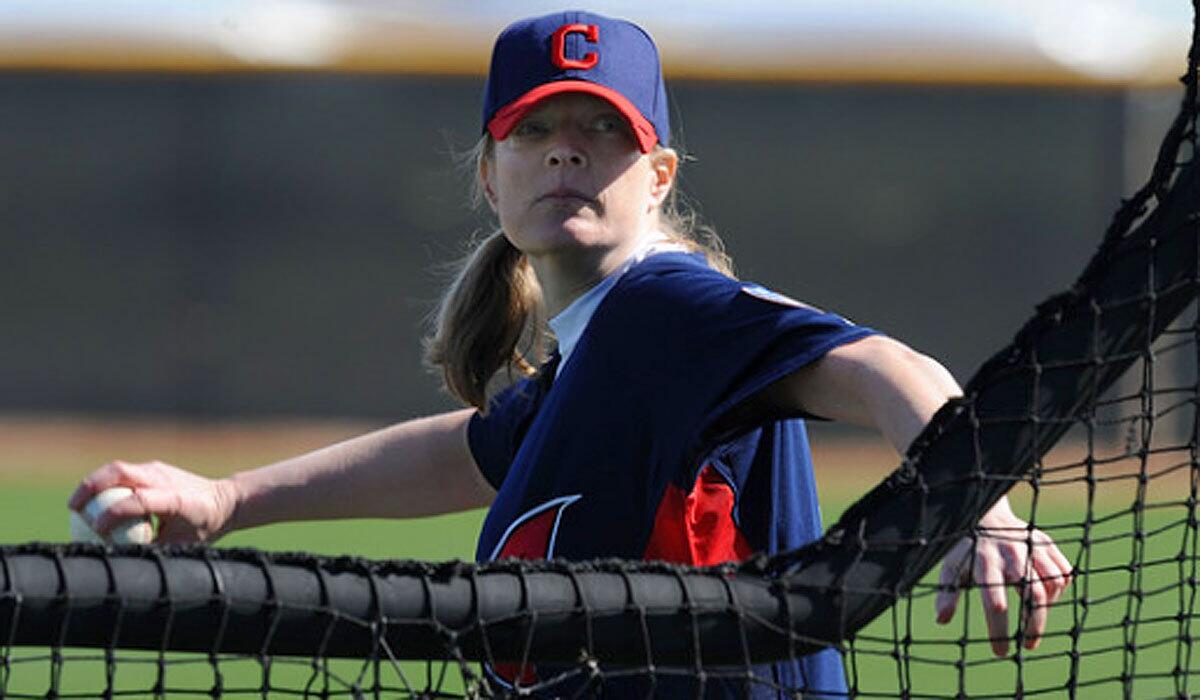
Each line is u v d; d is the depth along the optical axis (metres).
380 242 75.75
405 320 75.75
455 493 12.62
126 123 75.81
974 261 73.00
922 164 73.19
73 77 75.56
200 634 6.70
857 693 8.12
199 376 76.50
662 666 7.37
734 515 9.80
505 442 12.18
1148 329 7.52
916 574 7.53
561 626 7.16
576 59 10.27
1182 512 43.75
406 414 76.00
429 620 6.99
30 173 75.94
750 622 7.35
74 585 6.49
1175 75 71.25
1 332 76.44
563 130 10.24
